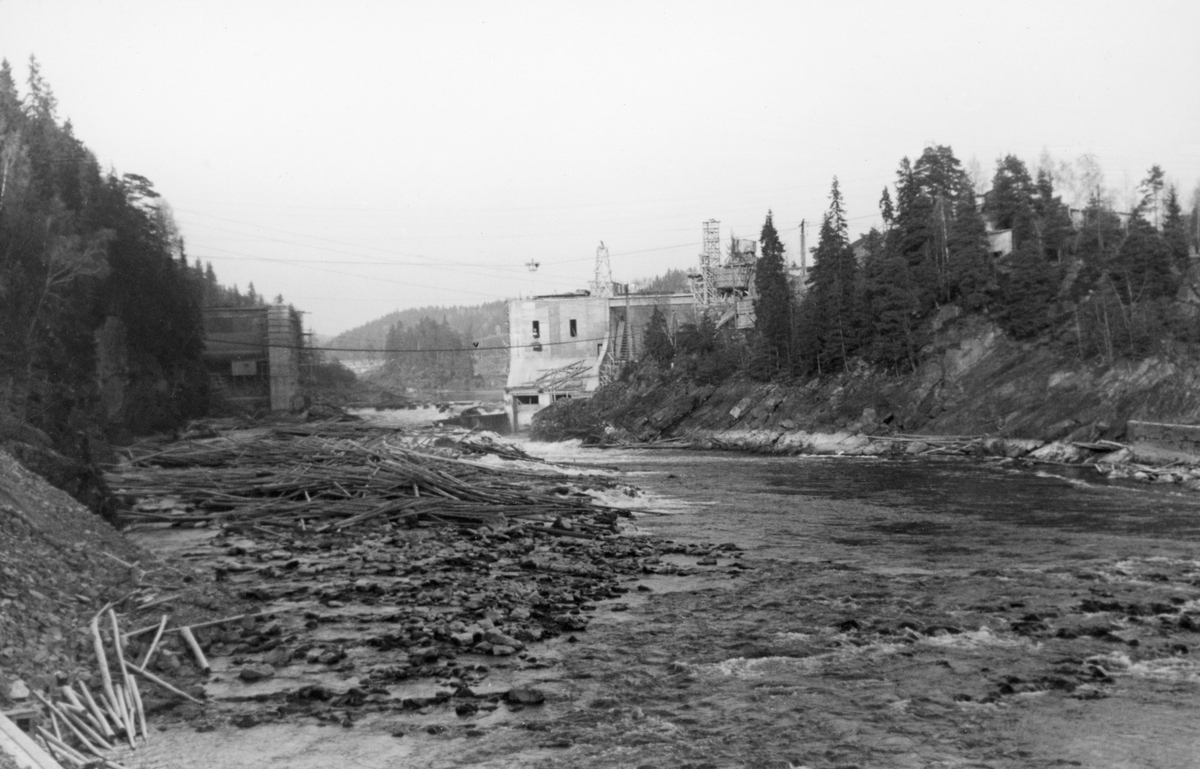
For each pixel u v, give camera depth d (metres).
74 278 77.06
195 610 22.30
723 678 19.39
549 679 19.31
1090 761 15.21
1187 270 83.06
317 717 16.94
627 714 17.33
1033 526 39.03
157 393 89.94
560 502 46.31
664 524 42.38
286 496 45.25
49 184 88.19
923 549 34.22
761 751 15.62
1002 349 82.50
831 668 20.03
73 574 21.98
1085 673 19.44
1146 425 61.81
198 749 15.48
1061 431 69.31
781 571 30.55
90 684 17.31
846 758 15.35
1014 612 24.39
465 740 16.02
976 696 18.14
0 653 16.83
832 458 78.00
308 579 28.86
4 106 85.38
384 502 42.88
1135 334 72.25
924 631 22.66
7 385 51.94
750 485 58.12
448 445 75.50
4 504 22.73
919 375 85.25
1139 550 33.06
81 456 42.56
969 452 73.56
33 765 13.03
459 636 21.89
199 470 51.81
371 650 21.09
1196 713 17.22
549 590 27.55
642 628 23.36
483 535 37.59
